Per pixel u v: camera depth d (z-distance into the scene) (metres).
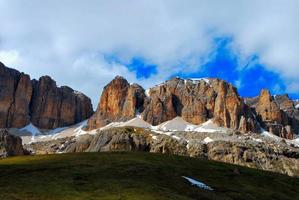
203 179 130.00
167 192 105.62
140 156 154.50
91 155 153.50
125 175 119.19
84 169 122.19
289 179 152.62
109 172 121.00
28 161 141.50
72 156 151.00
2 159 154.38
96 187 102.81
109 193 98.44
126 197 96.19
